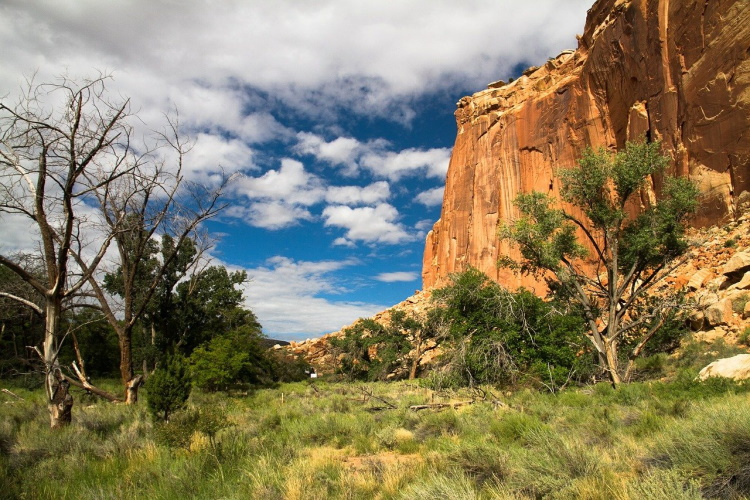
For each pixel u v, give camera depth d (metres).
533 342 18.41
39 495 6.38
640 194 34.16
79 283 12.80
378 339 38.53
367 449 9.30
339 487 6.21
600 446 7.30
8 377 26.47
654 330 18.38
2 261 11.20
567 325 19.16
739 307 19.69
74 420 12.28
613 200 22.05
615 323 18.67
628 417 9.45
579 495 4.90
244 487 6.21
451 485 5.25
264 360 37.00
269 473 6.64
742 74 28.56
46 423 12.25
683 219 20.08
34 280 11.86
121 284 29.89
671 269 20.02
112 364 37.88
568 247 20.50
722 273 22.80
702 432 5.87
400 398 18.83
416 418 12.12
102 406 15.75
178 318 34.12
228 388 27.86
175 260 32.28
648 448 6.61
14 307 17.31
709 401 9.56
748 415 5.78
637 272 20.36
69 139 12.14
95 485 6.79
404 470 6.75
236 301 38.69
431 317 35.16
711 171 30.02
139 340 34.78
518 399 14.35
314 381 36.78
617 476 5.37
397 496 5.68
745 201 27.91
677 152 32.41
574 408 11.98
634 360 19.78
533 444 7.53
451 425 10.70
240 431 10.56
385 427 11.12
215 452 7.96
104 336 35.84
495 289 20.67
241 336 32.50
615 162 19.91
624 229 20.83
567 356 17.91
